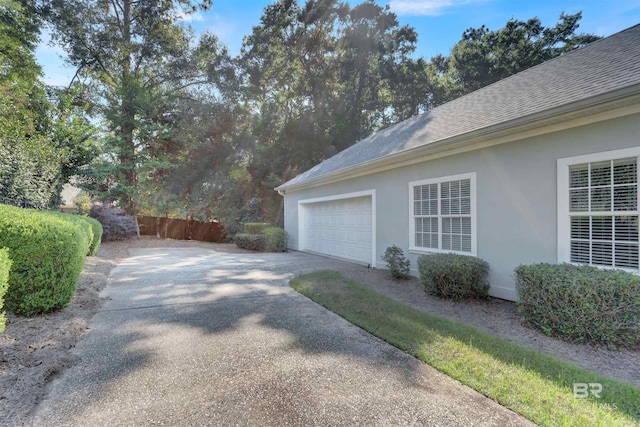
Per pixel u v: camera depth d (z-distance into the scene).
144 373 2.82
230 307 4.81
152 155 17.81
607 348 3.44
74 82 18.08
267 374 2.83
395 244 7.82
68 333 3.64
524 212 5.12
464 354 3.17
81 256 4.66
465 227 6.13
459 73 21.73
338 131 19.17
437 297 5.54
